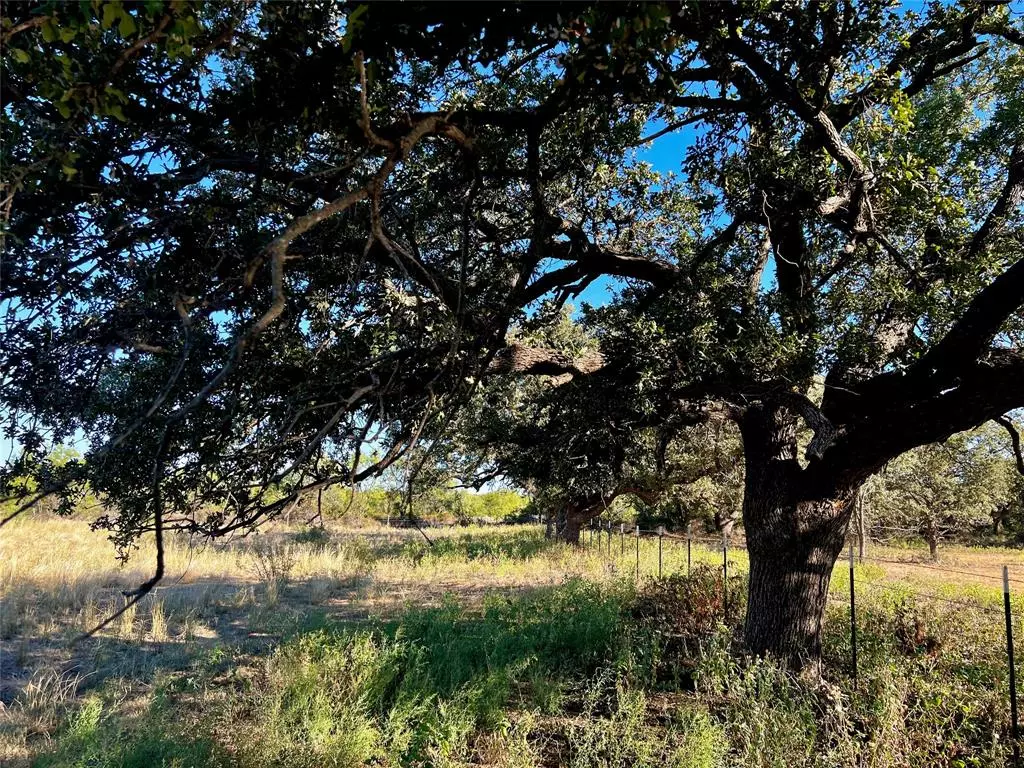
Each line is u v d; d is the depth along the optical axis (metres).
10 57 2.02
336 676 5.89
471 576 14.41
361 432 3.09
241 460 3.29
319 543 19.36
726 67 3.94
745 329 4.84
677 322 4.92
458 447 10.23
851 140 5.22
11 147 2.12
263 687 6.19
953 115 5.92
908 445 5.11
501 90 4.32
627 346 5.38
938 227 4.93
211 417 3.27
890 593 10.21
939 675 5.79
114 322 2.66
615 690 6.12
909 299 4.60
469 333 3.55
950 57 5.02
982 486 21.09
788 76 4.36
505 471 8.52
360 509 30.27
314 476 3.54
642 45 1.96
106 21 1.57
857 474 5.85
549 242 5.14
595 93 2.74
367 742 4.61
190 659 7.61
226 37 2.17
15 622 8.79
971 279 4.61
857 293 5.70
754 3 3.60
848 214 4.99
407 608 9.44
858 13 4.02
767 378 4.81
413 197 3.77
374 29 1.96
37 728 5.61
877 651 6.41
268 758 4.42
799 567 6.20
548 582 13.35
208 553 15.16
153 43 1.99
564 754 4.90
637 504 26.06
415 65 3.30
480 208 4.02
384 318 3.86
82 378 2.96
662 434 6.93
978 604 10.13
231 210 2.79
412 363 3.59
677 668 6.46
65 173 2.26
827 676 6.20
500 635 7.06
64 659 7.64
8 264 2.39
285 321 3.23
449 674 6.06
